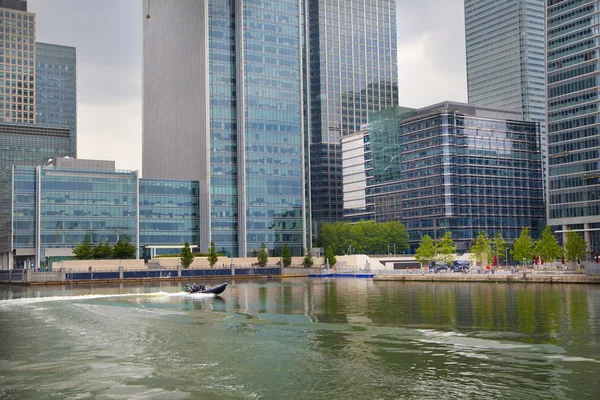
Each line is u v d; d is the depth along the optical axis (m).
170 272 190.25
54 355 52.97
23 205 197.25
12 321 75.06
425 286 129.12
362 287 133.00
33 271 176.50
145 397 40.25
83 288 145.38
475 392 39.38
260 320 73.31
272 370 46.22
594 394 38.62
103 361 50.31
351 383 42.06
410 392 39.69
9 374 46.34
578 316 70.31
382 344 55.41
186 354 52.59
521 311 75.81
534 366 45.66
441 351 51.66
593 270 129.25
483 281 134.88
